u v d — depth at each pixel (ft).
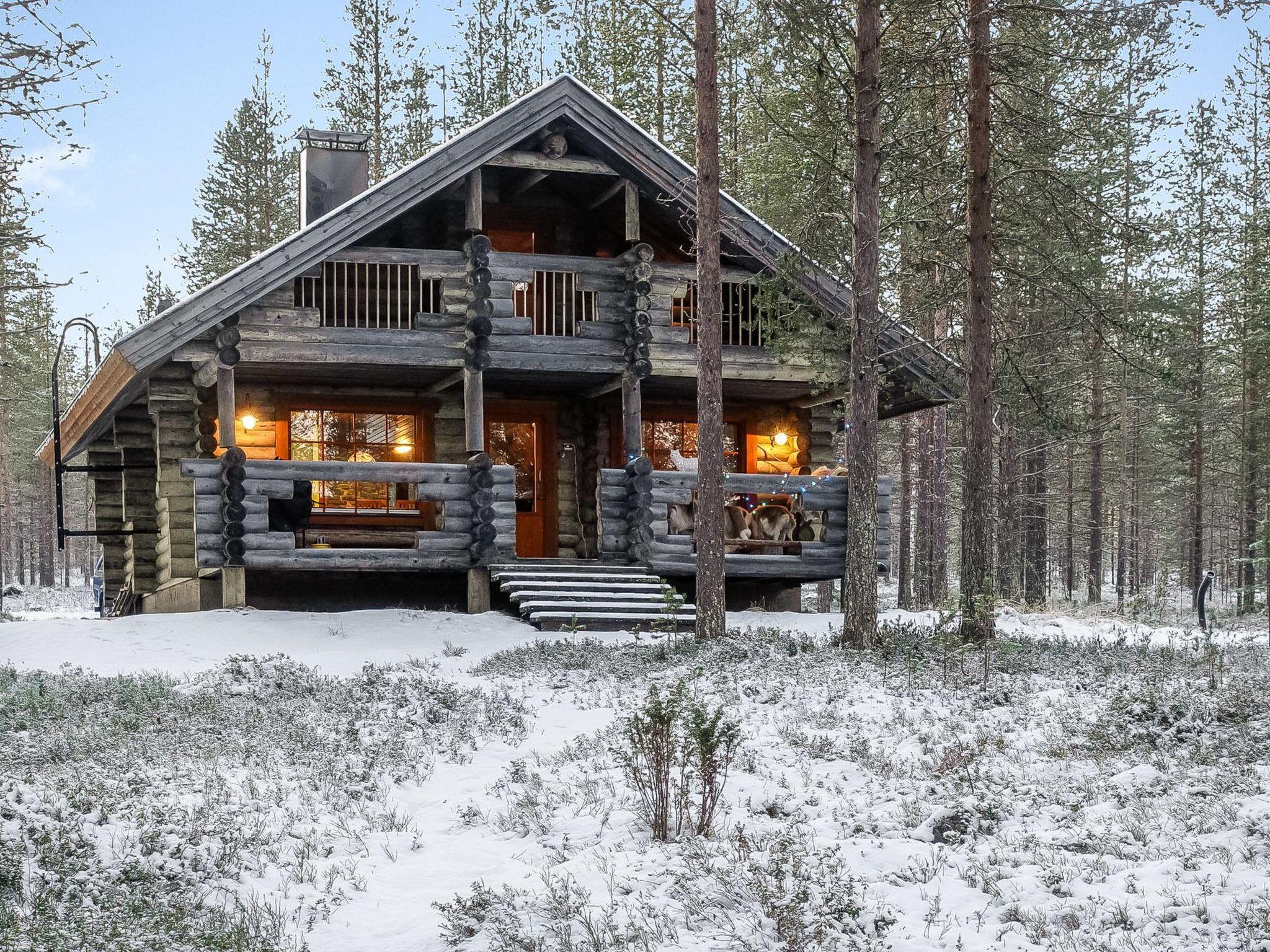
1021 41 59.72
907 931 21.17
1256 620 99.60
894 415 80.89
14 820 25.91
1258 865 23.09
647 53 106.11
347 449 73.05
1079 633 69.67
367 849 27.53
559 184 73.97
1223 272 125.80
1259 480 122.11
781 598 76.18
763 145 91.71
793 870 23.22
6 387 154.51
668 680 45.42
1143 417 133.90
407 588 69.51
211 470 61.77
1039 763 32.65
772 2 55.62
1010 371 75.00
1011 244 62.69
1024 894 22.68
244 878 24.97
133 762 33.63
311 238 62.85
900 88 57.47
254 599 66.90
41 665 51.88
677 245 77.20
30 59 40.01
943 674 46.91
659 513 67.92
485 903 23.07
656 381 73.97
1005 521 101.65
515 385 75.00
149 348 60.23
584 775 32.73
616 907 22.75
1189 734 34.60
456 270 66.64
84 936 20.40
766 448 80.33
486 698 42.96
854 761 33.22
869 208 55.01
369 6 129.49
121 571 94.63
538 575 64.75
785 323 68.64
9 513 174.70
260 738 37.17
